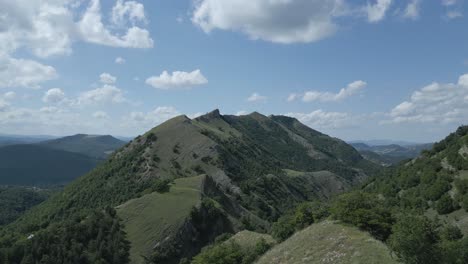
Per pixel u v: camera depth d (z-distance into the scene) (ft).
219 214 490.08
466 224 320.09
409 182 503.61
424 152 589.73
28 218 647.15
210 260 256.32
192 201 479.82
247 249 265.95
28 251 382.01
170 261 401.70
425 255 129.59
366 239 164.25
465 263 134.51
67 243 395.75
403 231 136.36
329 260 154.20
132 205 469.57
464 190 392.27
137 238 414.62
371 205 200.95
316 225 213.66
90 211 497.87
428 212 410.11
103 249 389.80
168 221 437.58
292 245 195.00
